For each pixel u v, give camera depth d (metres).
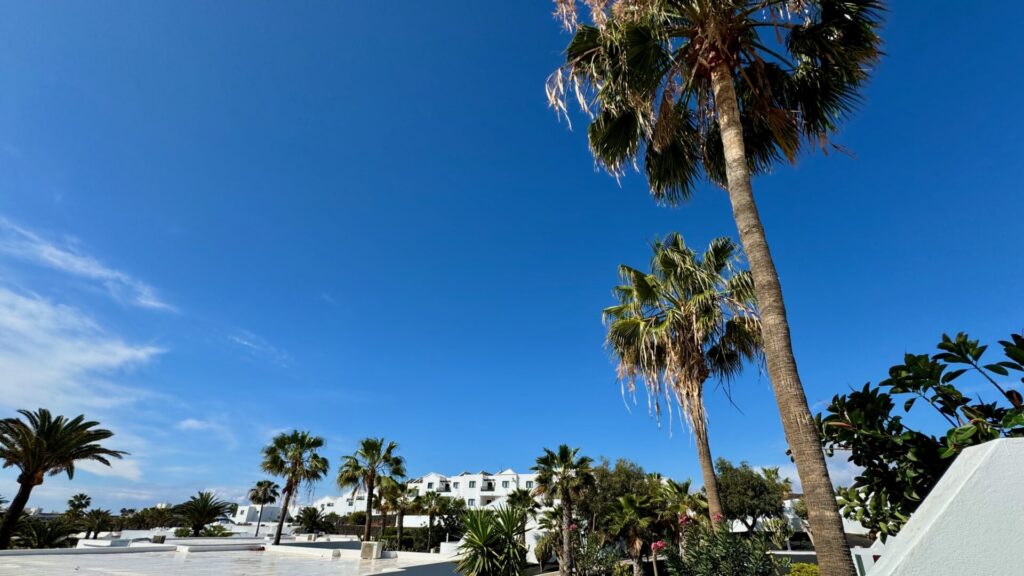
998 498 1.35
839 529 3.31
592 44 6.09
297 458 31.38
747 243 4.56
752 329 8.99
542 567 24.58
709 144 7.12
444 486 63.06
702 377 9.55
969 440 2.22
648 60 5.61
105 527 46.66
